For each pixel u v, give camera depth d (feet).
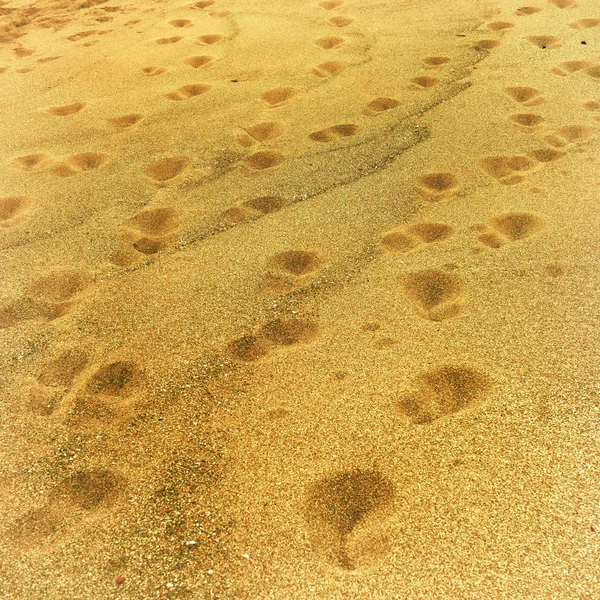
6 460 6.28
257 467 6.00
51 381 7.22
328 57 15.02
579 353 7.02
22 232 9.84
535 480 5.69
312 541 5.31
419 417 6.41
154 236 9.62
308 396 6.74
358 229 9.43
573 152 10.98
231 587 5.01
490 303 7.85
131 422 6.61
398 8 17.60
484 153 11.09
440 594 4.86
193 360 7.36
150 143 12.04
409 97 13.12
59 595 5.05
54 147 12.11
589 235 8.91
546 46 14.84
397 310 7.89
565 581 4.90
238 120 12.64
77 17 18.84
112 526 5.56
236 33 16.61
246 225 9.70
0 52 16.74
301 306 8.08
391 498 5.62
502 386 6.68
